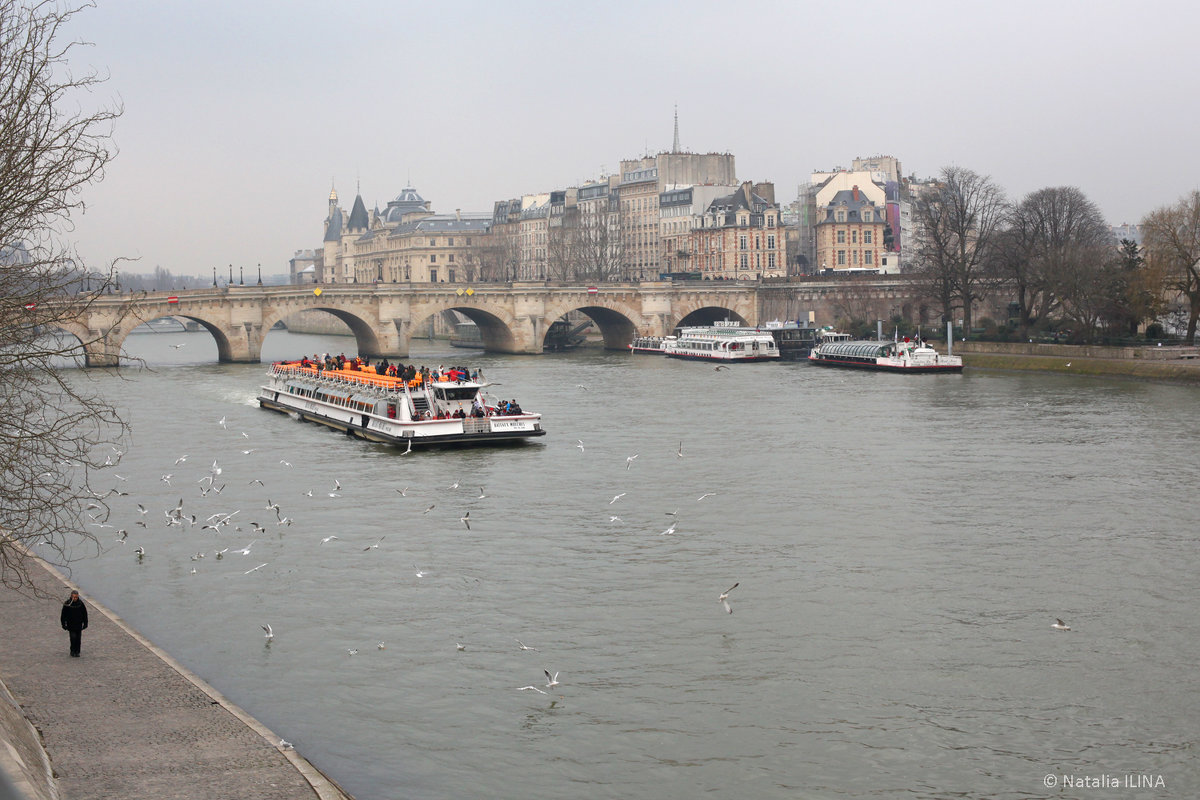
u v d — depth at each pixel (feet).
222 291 635.66
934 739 142.92
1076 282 518.78
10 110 135.13
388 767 135.74
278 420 403.95
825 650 169.89
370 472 298.15
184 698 135.85
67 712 131.44
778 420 380.58
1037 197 631.56
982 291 632.79
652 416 394.32
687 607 188.14
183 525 241.55
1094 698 153.99
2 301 137.08
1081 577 202.08
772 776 134.00
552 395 460.55
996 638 174.29
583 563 212.43
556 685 158.30
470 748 140.56
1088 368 498.28
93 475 295.28
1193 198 492.13
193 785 113.39
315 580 204.13
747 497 261.85
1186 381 449.06
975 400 424.05
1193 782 133.18
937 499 257.75
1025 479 276.21
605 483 279.49
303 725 146.61
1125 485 268.00
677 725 146.51
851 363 586.86
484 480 285.43
